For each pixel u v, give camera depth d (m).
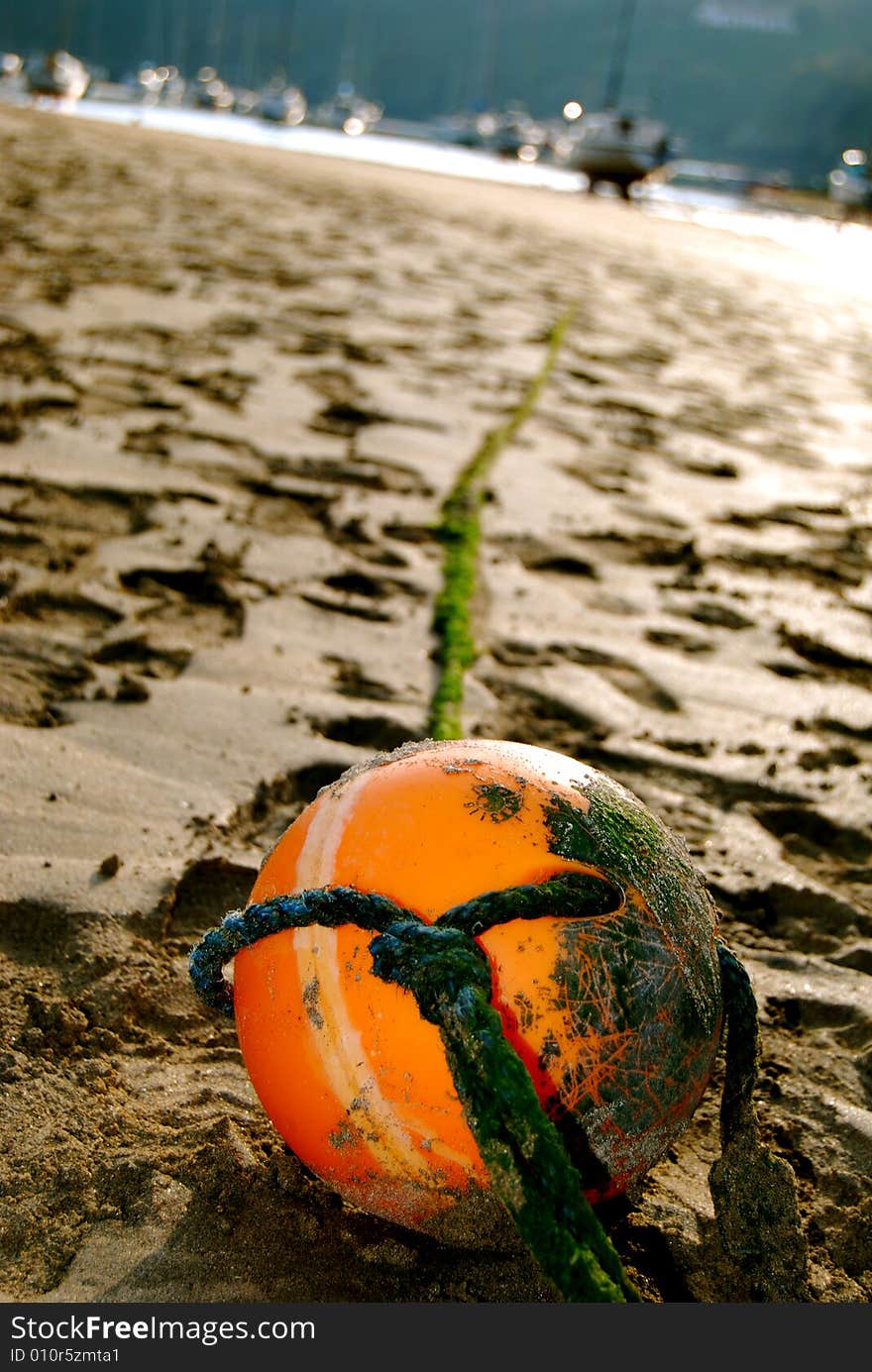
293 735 1.78
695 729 2.01
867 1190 1.26
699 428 4.02
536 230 10.36
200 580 2.24
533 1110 0.99
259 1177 1.18
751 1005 1.15
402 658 2.06
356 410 3.46
